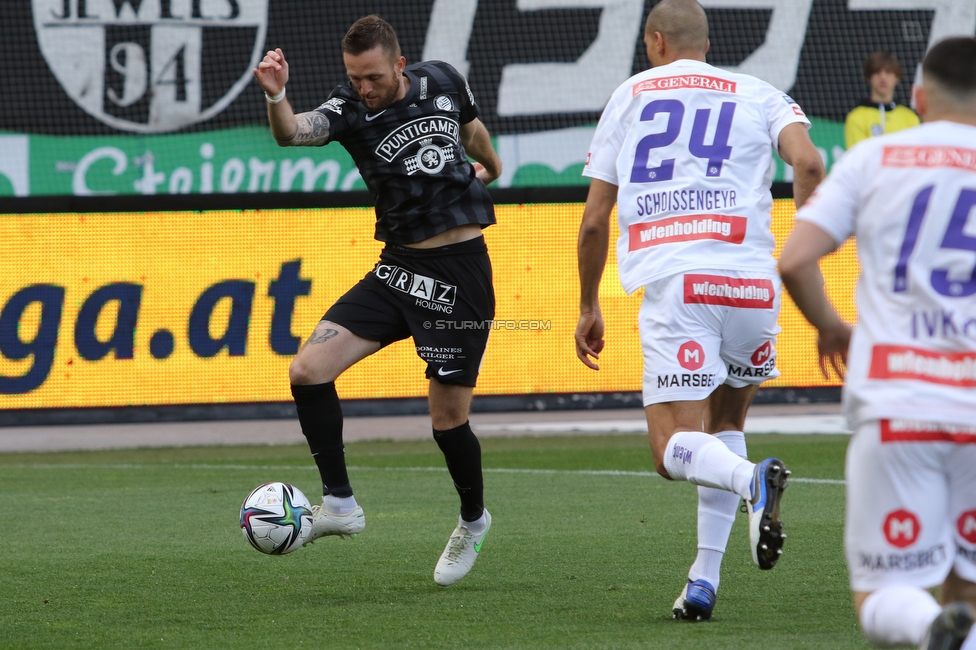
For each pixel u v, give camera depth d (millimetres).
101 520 19312
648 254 11711
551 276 34906
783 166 40156
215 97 42625
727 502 11555
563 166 43219
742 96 11961
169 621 11758
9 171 42094
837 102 43719
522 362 34875
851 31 43812
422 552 16047
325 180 42344
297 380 13500
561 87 43375
